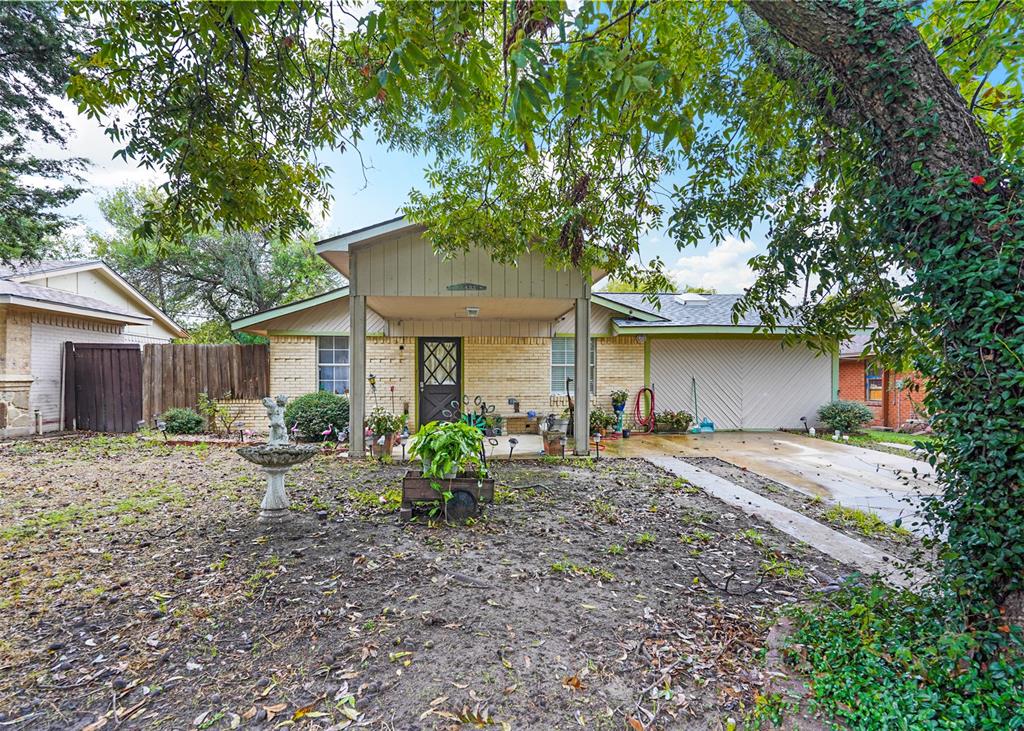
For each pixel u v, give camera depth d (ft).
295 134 12.19
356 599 10.11
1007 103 9.72
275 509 15.69
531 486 20.12
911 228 7.48
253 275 61.93
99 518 15.48
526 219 16.65
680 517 16.22
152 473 21.81
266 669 7.83
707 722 6.68
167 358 34.55
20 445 28.17
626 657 8.13
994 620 6.69
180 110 10.25
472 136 16.60
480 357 36.96
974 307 6.64
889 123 7.44
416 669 7.77
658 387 39.52
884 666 7.16
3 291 30.04
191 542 13.43
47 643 8.55
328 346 35.81
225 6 7.92
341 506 16.83
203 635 8.81
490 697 7.13
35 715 6.80
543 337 37.52
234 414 34.73
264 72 10.51
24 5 22.68
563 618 9.39
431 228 18.38
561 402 37.58
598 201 15.24
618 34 8.73
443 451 15.03
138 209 64.39
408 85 8.92
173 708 6.95
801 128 10.56
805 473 23.59
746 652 8.27
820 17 7.41
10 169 27.40
